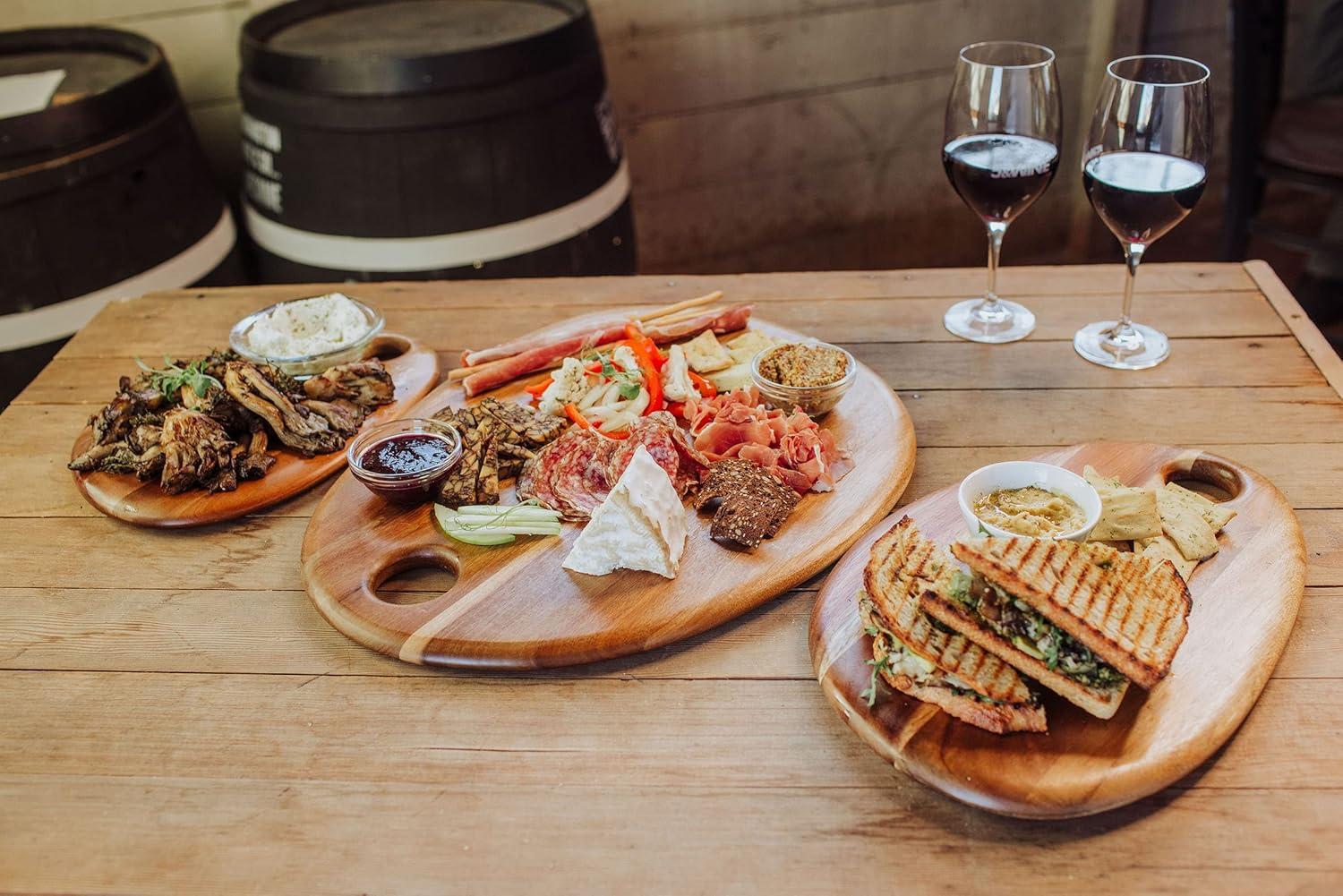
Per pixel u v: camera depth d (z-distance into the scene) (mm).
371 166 2545
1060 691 1103
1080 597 1104
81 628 1384
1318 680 1168
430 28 2834
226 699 1263
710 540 1405
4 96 2602
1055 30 4051
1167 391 1706
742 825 1072
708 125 3846
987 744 1091
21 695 1285
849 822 1068
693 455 1501
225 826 1105
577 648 1255
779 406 1635
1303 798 1049
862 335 1936
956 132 1689
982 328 1919
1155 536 1304
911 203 4309
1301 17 3922
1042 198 4406
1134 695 1127
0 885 1062
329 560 1422
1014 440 1622
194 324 2141
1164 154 1519
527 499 1482
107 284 2590
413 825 1093
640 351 1728
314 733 1208
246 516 1573
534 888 1025
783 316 2014
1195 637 1190
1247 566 1282
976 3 3910
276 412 1651
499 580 1364
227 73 3281
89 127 2463
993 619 1116
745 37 3707
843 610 1269
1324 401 1647
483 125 2535
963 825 1057
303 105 2518
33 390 1938
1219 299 1955
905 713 1132
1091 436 1619
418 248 2645
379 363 1787
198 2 3154
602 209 2816
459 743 1184
